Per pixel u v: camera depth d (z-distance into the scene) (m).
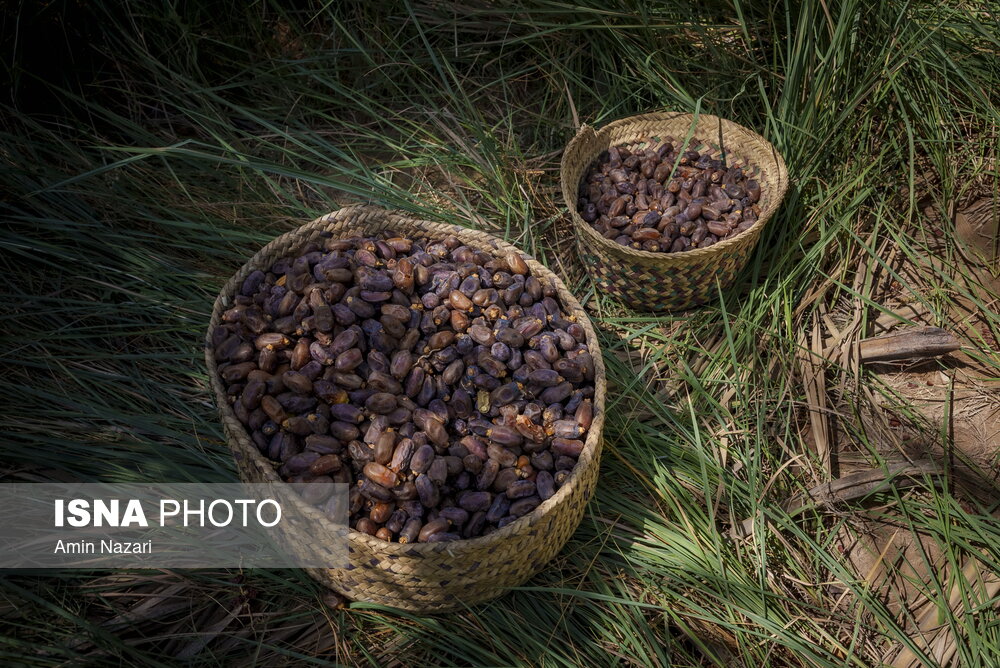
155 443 1.31
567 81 1.69
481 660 1.20
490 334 1.28
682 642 1.23
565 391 1.26
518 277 1.34
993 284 1.51
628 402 1.40
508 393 1.24
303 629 1.23
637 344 1.47
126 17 1.63
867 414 1.40
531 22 1.64
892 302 1.50
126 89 1.63
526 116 1.69
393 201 1.54
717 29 1.61
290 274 1.32
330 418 1.23
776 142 1.54
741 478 1.35
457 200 1.60
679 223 1.46
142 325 1.41
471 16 1.72
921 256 1.53
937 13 1.60
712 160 1.54
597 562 1.28
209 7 1.70
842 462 1.38
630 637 1.21
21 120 1.54
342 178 1.62
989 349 1.45
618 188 1.51
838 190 1.54
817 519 1.32
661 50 1.62
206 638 1.21
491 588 1.20
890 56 1.54
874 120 1.60
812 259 1.49
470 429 1.24
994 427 1.38
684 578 1.26
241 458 1.21
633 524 1.30
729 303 1.49
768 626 1.21
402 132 1.64
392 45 1.71
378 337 1.27
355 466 1.21
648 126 1.57
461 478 1.21
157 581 1.23
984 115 1.58
